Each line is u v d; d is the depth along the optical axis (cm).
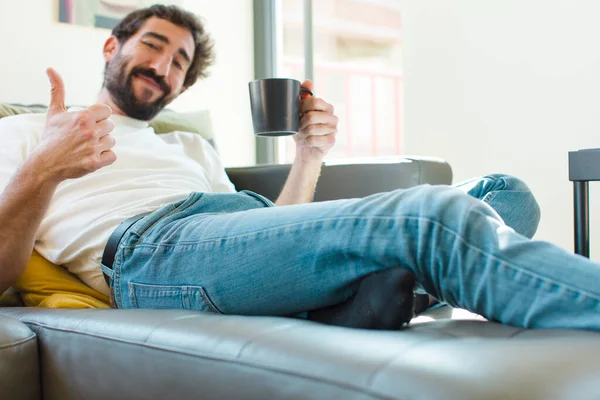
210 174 156
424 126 259
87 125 98
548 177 221
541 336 63
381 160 158
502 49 232
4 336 83
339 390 57
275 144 302
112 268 103
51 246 115
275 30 301
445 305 105
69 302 104
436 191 73
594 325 62
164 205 113
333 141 141
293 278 81
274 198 164
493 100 236
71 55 234
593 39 208
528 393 49
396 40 598
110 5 245
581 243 128
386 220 74
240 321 76
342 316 77
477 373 52
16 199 99
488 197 109
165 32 161
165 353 73
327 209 80
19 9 220
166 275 94
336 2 567
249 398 64
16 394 84
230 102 292
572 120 214
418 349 59
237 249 86
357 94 582
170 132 170
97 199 116
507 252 68
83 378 83
